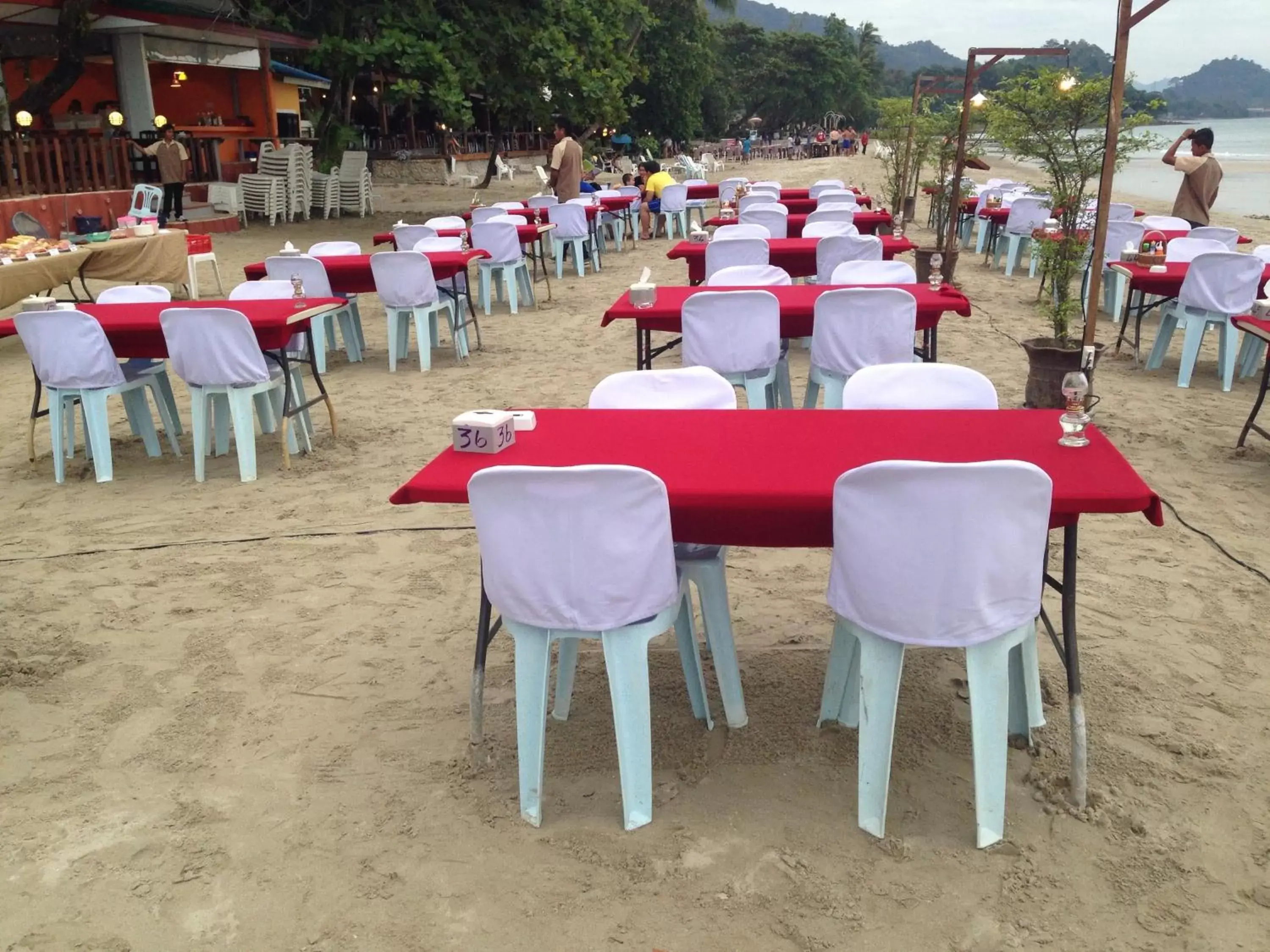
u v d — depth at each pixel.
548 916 2.20
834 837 2.41
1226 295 6.19
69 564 4.20
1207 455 5.18
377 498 4.86
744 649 3.37
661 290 5.96
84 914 2.26
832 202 11.08
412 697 3.12
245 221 16.39
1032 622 2.33
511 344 8.28
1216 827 2.41
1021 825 2.44
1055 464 2.53
